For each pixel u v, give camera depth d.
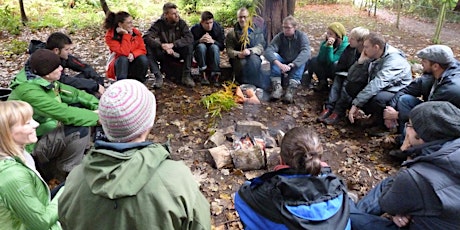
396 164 3.43
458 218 1.67
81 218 1.25
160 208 1.22
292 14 5.18
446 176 1.69
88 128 3.02
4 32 8.26
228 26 8.94
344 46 4.68
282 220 1.63
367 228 2.08
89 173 1.24
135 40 4.62
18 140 1.84
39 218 1.68
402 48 7.11
